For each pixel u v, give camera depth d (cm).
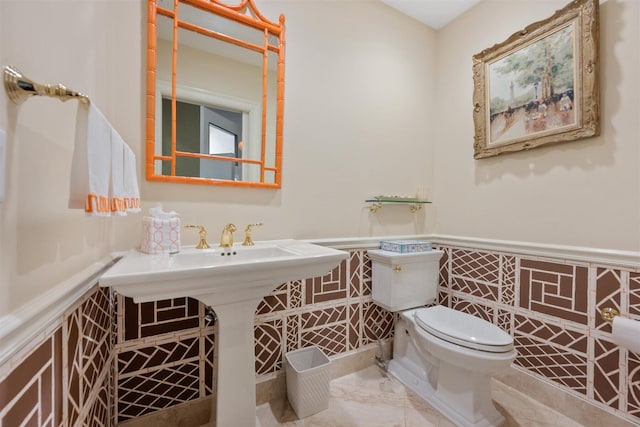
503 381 152
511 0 154
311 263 99
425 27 191
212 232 124
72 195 52
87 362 77
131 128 108
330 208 155
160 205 113
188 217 119
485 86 163
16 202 47
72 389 67
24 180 49
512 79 150
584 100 122
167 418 115
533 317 142
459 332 122
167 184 115
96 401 85
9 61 45
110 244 102
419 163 190
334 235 157
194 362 120
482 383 123
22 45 49
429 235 193
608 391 117
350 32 160
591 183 123
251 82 132
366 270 167
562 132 130
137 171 109
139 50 109
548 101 135
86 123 53
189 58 119
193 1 117
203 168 122
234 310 99
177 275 75
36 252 53
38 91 46
